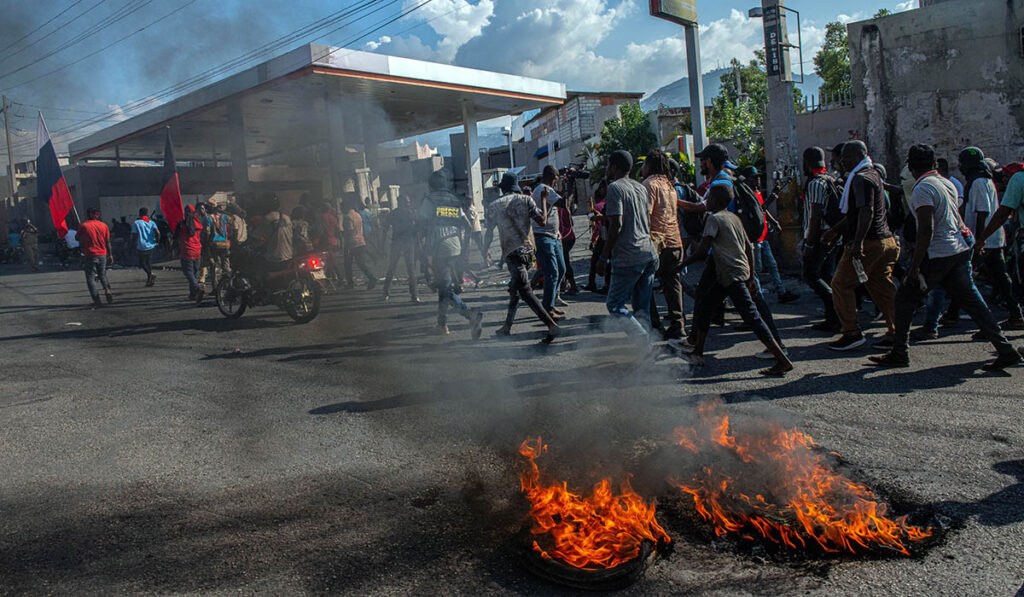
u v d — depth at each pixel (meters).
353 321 7.89
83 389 5.38
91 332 8.24
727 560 2.45
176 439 4.04
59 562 2.65
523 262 6.12
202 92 16.12
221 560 2.61
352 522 2.87
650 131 33.69
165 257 21.75
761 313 4.96
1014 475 3.00
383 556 2.58
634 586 2.31
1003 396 4.02
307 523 2.88
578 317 7.32
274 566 2.54
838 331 6.00
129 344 7.30
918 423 3.68
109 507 3.14
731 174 6.56
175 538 2.80
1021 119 10.05
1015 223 5.90
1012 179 5.18
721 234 4.77
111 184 25.05
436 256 6.64
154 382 5.48
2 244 24.14
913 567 2.35
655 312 6.29
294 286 7.84
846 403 4.07
